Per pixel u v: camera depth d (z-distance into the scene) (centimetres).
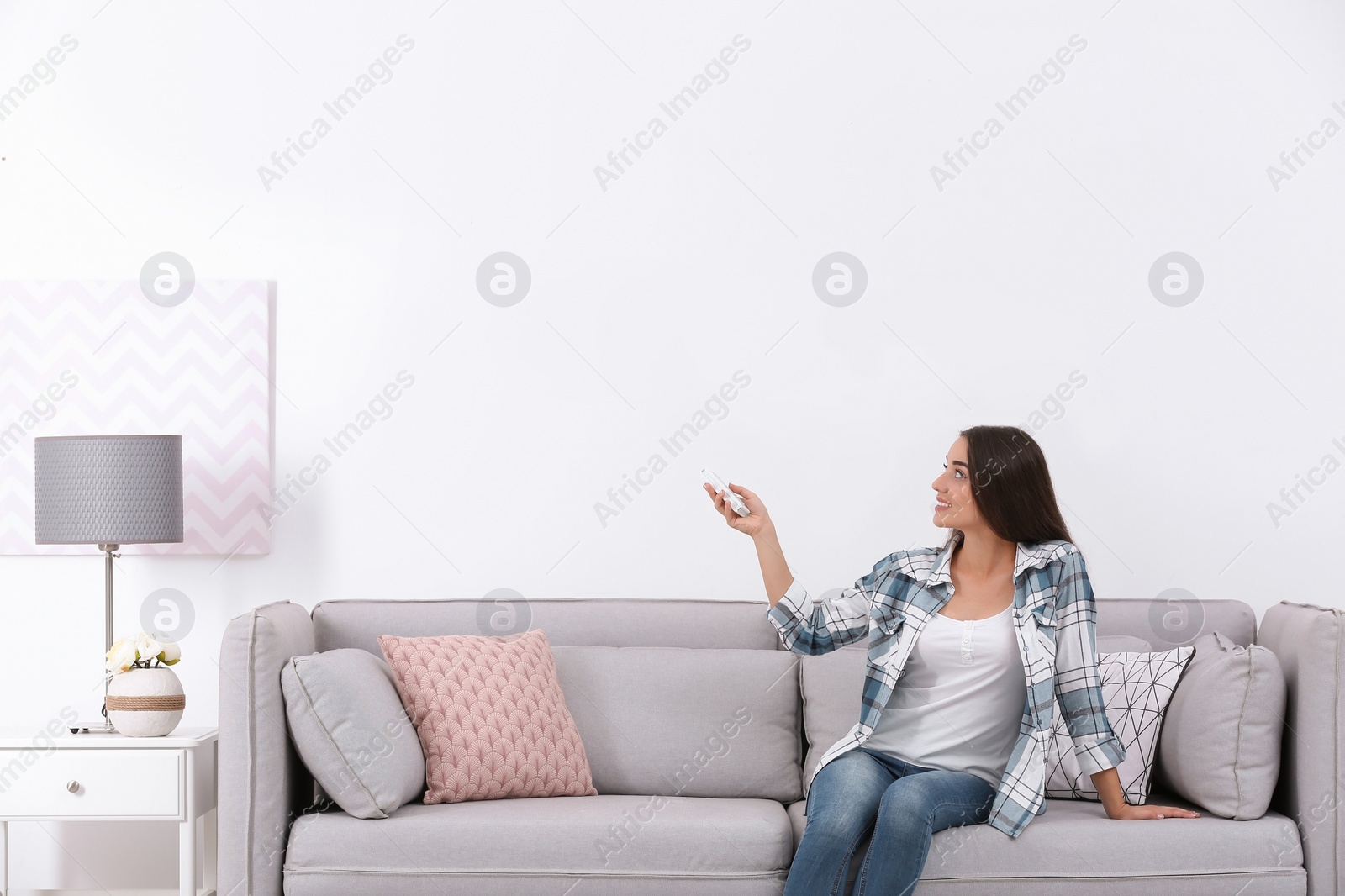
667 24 298
